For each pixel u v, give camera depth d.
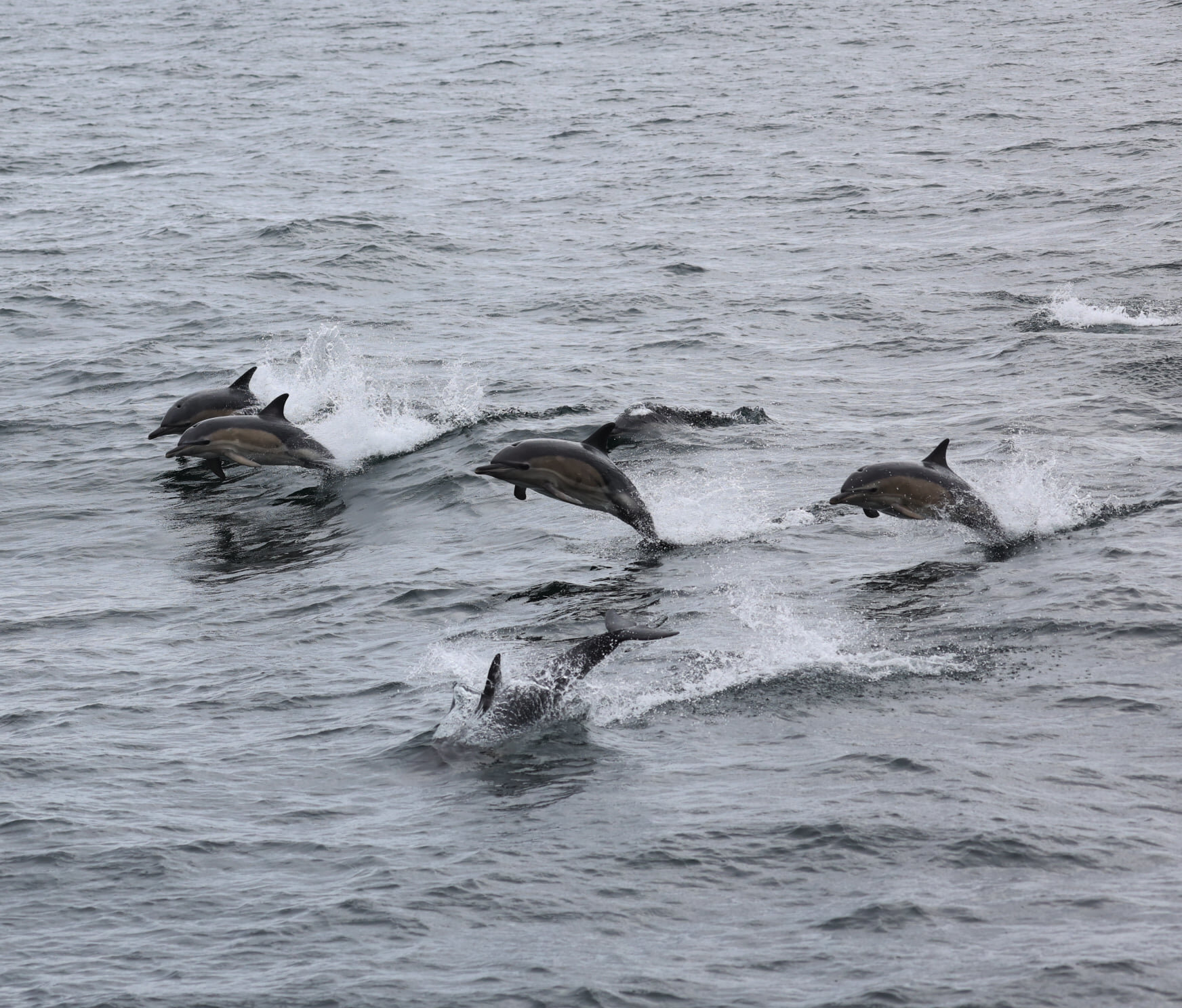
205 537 40.34
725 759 24.08
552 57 169.75
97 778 24.50
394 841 21.70
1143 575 31.45
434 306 67.31
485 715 25.95
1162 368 50.53
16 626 33.25
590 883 20.19
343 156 111.94
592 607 32.31
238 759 25.16
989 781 22.58
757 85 141.25
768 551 35.53
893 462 34.88
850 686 26.88
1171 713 24.89
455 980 18.02
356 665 29.75
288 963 18.55
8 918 19.95
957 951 18.02
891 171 98.12
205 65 174.50
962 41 164.50
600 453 36.28
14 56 187.88
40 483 45.41
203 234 83.12
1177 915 18.53
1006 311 61.94
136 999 17.88
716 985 17.62
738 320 62.94
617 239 81.19
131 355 59.19
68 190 100.00
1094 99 122.12
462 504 40.81
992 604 30.73
